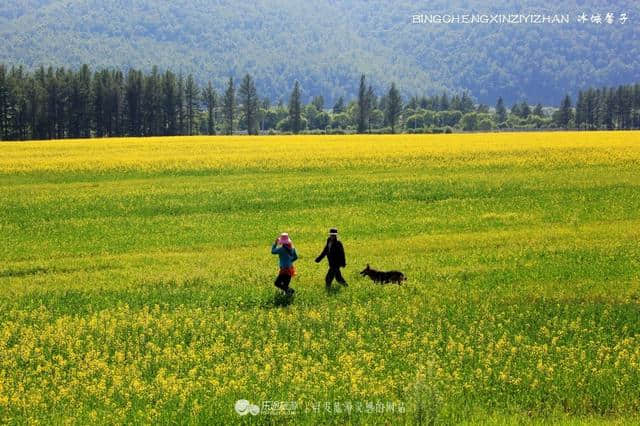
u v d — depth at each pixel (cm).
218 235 4191
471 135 12412
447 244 3769
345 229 4303
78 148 9456
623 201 5125
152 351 2248
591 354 2172
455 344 2236
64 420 1778
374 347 2255
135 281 3059
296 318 2509
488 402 1873
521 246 3706
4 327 2453
